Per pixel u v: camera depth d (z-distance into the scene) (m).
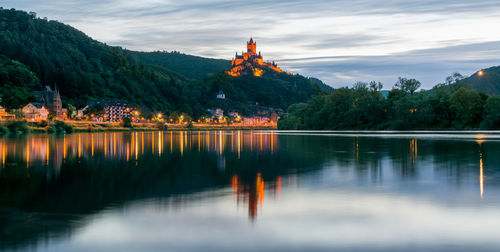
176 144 91.75
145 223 22.38
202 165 48.28
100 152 66.38
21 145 82.44
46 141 98.81
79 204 26.66
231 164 49.31
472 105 149.75
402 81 190.88
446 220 22.59
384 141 93.00
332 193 30.11
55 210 25.03
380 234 20.41
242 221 22.75
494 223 21.94
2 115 180.25
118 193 30.41
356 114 187.00
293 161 52.03
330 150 69.00
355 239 19.75
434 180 35.44
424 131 156.50
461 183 33.78
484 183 33.72
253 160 53.97
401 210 24.83
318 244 19.11
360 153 62.41
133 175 39.62
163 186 33.31
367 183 34.28
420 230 20.95
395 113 177.50
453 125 156.25
